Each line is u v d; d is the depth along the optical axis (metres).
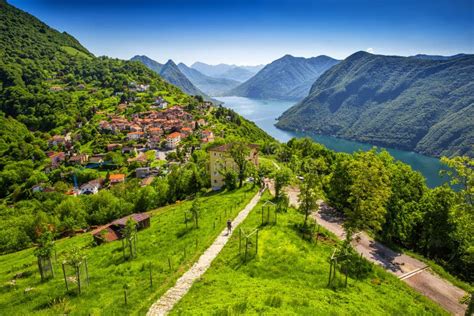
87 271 35.56
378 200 50.59
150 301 29.81
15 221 79.19
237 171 87.25
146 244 45.75
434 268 50.34
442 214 53.78
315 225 55.50
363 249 55.66
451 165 33.22
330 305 29.31
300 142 145.62
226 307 26.50
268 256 39.44
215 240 45.12
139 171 170.88
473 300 33.25
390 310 31.89
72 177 173.75
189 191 90.00
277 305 27.52
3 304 31.48
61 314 28.39
